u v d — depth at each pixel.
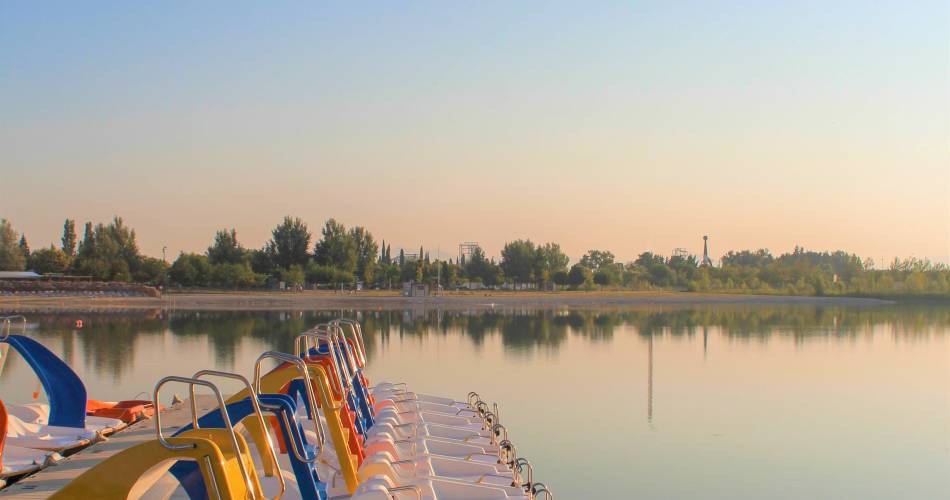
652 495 12.92
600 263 145.38
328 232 107.62
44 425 11.65
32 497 8.33
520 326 45.84
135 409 13.37
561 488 13.22
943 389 23.88
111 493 5.54
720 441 16.73
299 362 7.54
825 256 174.88
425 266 110.06
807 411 20.22
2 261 95.25
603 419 18.77
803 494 13.09
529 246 118.56
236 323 44.28
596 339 38.19
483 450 10.84
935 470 14.62
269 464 7.45
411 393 14.57
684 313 62.06
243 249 108.25
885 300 88.25
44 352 12.08
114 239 104.94
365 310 60.03
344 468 8.60
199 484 6.23
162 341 33.91
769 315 60.38
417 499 8.05
